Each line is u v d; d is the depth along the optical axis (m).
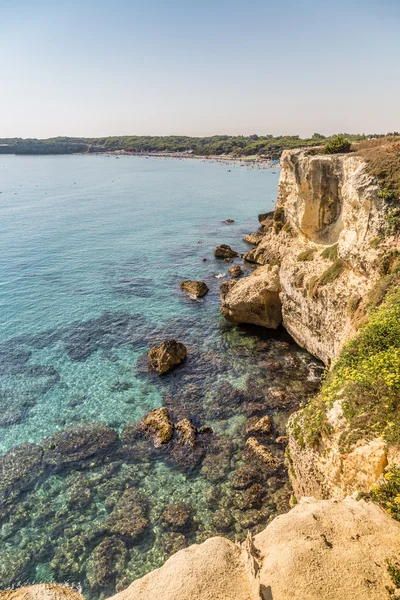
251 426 24.97
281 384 29.19
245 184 151.50
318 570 9.52
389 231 25.08
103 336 37.06
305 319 33.28
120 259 60.72
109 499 20.38
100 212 97.44
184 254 63.50
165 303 44.56
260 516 19.14
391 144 32.06
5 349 34.66
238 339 36.25
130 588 10.30
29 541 18.31
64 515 19.53
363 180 27.28
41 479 21.52
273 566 9.81
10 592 10.92
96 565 17.25
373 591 8.99
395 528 10.50
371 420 13.68
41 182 156.38
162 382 29.86
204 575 10.06
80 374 31.00
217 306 43.62
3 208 98.94
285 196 52.72
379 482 11.81
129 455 23.12
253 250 58.91
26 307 43.47
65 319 40.66
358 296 25.59
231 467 22.09
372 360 16.33
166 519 19.20
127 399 28.02
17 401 27.78
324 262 33.81
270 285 38.03
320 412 15.97
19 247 65.94
